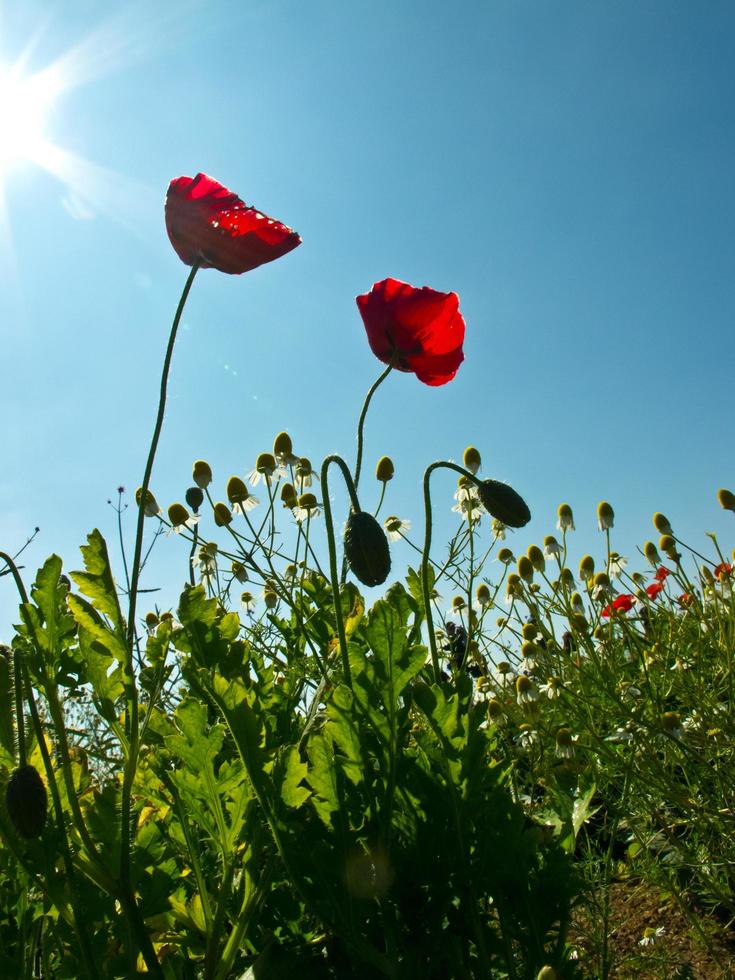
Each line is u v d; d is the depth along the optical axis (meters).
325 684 0.36
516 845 0.30
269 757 0.29
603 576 0.85
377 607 0.30
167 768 0.37
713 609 0.70
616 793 0.67
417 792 0.31
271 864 0.30
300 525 0.60
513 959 0.31
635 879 0.59
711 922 0.52
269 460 0.71
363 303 0.40
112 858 0.29
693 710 0.65
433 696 0.30
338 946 0.31
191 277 0.33
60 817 0.28
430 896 0.30
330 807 0.29
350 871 0.28
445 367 0.40
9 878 0.32
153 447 0.30
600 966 0.43
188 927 0.32
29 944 0.34
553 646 0.68
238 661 0.35
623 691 0.68
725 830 0.56
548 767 0.55
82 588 0.30
